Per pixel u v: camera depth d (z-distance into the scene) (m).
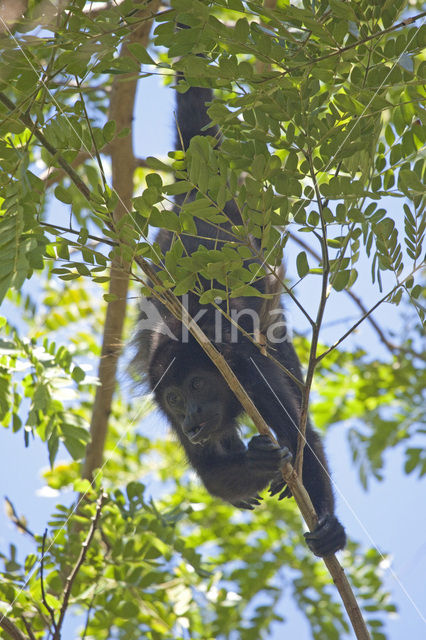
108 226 6.32
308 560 13.95
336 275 6.62
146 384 11.89
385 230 6.51
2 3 5.79
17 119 6.36
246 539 14.54
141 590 9.99
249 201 6.30
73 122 6.34
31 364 8.90
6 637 7.82
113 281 12.05
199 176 6.04
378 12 6.36
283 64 6.23
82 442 8.56
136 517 10.03
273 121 6.42
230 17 10.45
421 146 7.13
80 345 11.85
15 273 5.59
